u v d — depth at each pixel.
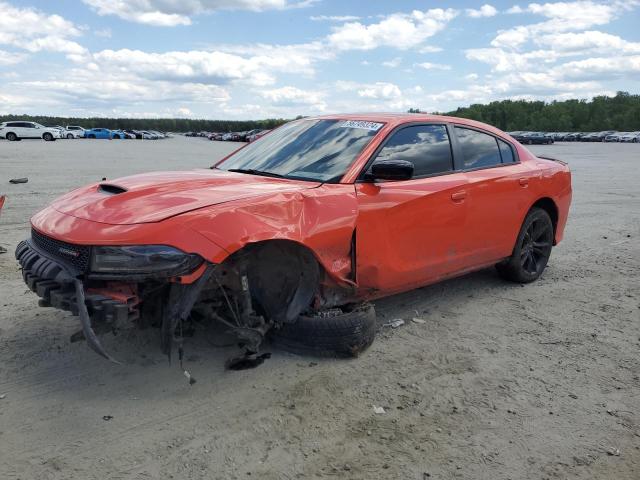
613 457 2.93
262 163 4.49
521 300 5.39
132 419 3.14
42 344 4.03
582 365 4.00
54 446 2.87
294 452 2.89
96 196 3.68
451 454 2.91
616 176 19.42
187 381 3.57
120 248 3.03
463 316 4.91
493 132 5.51
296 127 4.95
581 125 125.75
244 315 3.57
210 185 3.70
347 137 4.43
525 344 4.35
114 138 75.50
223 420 3.16
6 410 3.18
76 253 3.13
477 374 3.82
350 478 2.71
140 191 3.55
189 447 2.90
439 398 3.48
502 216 5.21
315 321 3.79
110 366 3.73
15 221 8.45
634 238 8.50
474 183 4.83
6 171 17.14
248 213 3.31
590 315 5.03
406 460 2.85
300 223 3.51
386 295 4.37
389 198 4.09
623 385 3.72
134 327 3.46
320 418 3.21
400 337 4.39
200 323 3.81
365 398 3.45
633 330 4.70
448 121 5.02
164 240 3.04
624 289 5.83
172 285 3.16
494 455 2.91
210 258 3.08
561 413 3.35
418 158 4.55
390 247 4.13
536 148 49.88
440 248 4.60
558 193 5.97
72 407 3.24
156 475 2.68
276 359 3.90
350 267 3.90
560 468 2.83
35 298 4.99
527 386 3.67
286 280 3.71
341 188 3.88
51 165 20.30
